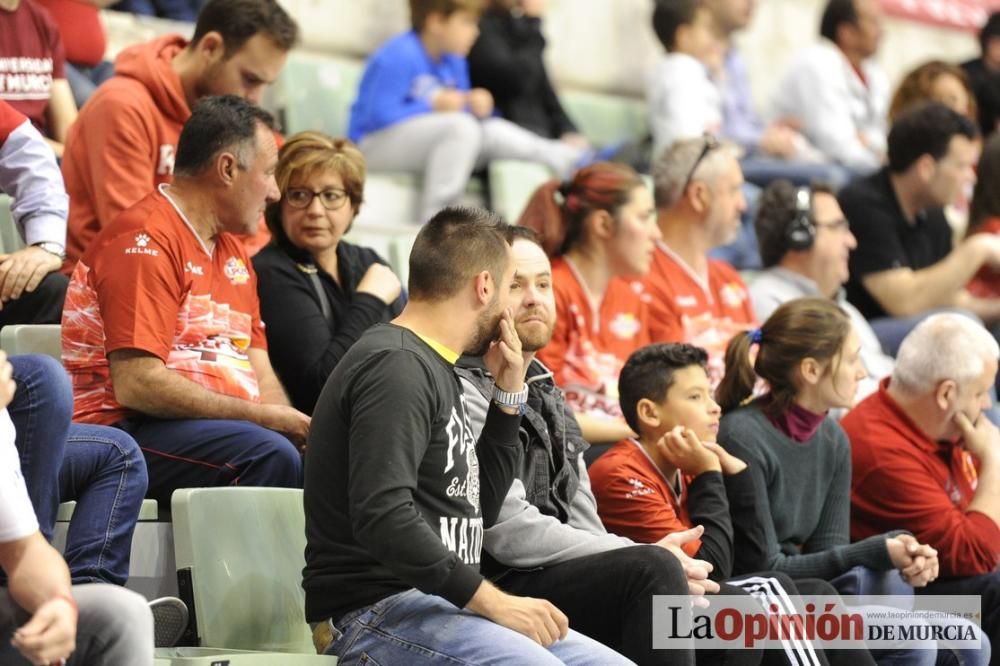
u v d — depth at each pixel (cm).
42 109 1285
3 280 1001
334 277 1122
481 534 819
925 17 2634
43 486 785
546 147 1775
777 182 1462
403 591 796
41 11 1294
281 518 911
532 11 1884
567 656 805
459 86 1748
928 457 1187
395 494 755
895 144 1587
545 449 924
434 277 816
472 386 895
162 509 948
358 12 1962
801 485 1104
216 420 952
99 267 952
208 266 989
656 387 1027
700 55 1980
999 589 1149
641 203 1254
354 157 1109
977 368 1174
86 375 960
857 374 1114
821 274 1443
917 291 1570
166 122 1157
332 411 791
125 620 690
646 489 1009
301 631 905
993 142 1636
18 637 650
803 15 2494
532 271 950
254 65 1151
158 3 1689
